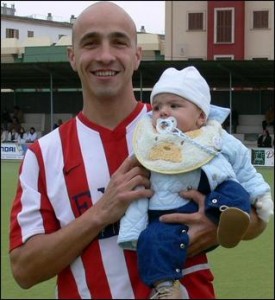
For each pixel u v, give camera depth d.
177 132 3.26
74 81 36.41
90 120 3.38
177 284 3.06
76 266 3.20
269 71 32.09
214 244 3.15
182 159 3.19
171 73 3.37
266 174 20.50
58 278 3.27
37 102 40.03
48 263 3.14
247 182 3.29
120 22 3.23
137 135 3.31
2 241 9.80
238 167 3.30
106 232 3.18
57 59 28.58
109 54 3.20
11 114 38.25
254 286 7.30
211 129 3.31
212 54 40.94
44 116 38.78
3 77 35.03
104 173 3.28
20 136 32.88
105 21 3.21
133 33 3.29
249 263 8.41
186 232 3.09
